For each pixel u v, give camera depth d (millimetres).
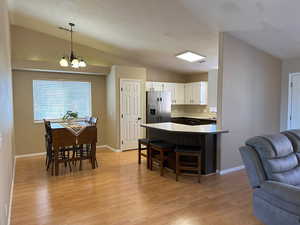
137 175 3973
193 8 3119
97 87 6148
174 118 7266
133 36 4535
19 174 4027
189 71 6895
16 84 5113
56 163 3967
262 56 4496
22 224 2393
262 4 2783
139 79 6039
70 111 5293
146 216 2555
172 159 4168
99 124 6242
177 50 5039
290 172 2271
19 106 5176
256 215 2266
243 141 4285
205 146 3943
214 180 3715
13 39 4941
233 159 4172
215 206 2801
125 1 3195
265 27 3432
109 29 4379
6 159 2496
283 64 4961
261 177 2197
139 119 6094
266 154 2205
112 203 2879
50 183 3588
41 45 5230
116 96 5699
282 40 3887
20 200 2967
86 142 4246
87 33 4852
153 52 5391
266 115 4672
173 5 3115
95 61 5887
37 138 5418
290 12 2893
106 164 4668
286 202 1929
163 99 6336
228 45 3887
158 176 3916
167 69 6863
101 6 3465
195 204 2852
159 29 3996
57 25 4605
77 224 2391
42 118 5477
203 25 3611
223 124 3951
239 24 3422
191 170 3768
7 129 2746
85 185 3502
